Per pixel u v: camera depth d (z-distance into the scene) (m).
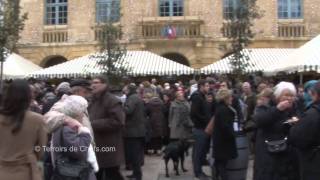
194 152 11.99
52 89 17.50
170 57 32.16
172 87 20.23
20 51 32.09
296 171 7.47
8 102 5.72
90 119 8.77
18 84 5.78
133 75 23.56
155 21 29.83
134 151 11.48
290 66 19.42
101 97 8.84
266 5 30.25
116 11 29.66
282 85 7.61
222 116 9.88
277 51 24.94
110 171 8.97
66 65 23.94
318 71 18.50
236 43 22.59
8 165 5.71
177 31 29.81
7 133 5.75
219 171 10.14
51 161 7.21
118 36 25.78
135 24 30.61
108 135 8.76
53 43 31.72
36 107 11.59
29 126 5.79
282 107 7.48
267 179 7.51
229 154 9.92
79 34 31.39
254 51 24.91
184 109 14.45
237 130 10.39
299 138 6.38
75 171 6.45
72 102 6.64
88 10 31.33
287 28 30.27
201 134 11.84
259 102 8.34
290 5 30.47
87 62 23.95
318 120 6.33
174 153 12.89
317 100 6.50
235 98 10.86
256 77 20.39
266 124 7.52
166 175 12.84
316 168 6.38
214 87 12.83
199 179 11.85
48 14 32.25
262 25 30.16
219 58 29.95
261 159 7.62
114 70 22.88
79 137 6.43
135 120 11.50
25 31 32.19
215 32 30.08
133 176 11.55
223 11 30.16
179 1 30.69
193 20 29.61
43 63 32.09
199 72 23.47
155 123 16.92
